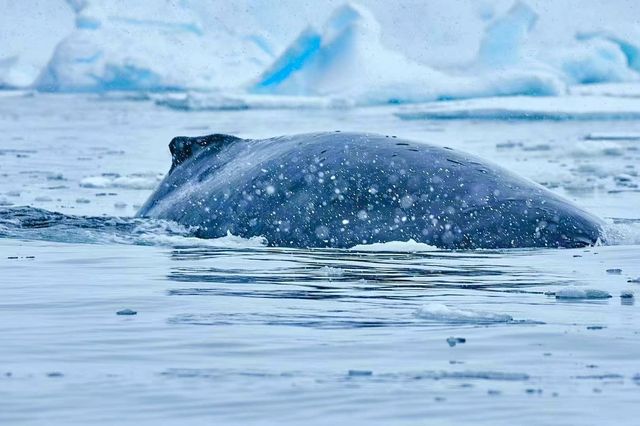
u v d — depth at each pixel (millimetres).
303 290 36188
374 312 32000
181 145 57062
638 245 47312
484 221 46719
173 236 51125
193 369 24812
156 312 32188
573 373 24328
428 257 44281
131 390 22859
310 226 48094
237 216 50188
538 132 176250
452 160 49250
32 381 23656
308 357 26016
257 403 21828
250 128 185125
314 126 189875
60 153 132125
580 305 33062
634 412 20969
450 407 21469
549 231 46812
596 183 93062
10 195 79125
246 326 29844
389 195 47719
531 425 20125
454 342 27484
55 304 33719
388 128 184375
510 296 34906
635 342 27422
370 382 23516
